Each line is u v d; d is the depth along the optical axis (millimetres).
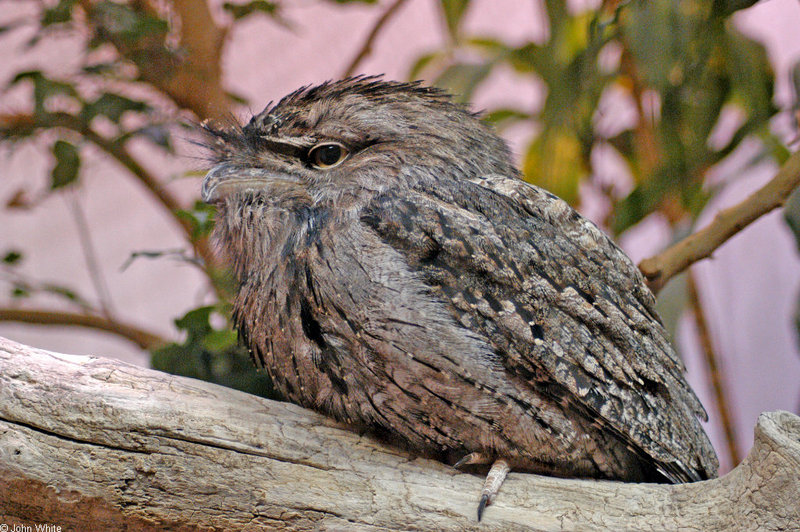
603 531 4473
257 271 4539
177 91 4785
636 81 4824
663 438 4512
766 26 5500
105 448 4484
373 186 4523
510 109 4949
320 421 4516
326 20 5148
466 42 4973
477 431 4496
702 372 6129
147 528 4484
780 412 4469
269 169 4543
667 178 4738
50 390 4492
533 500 4484
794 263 5875
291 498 4484
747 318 6000
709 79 4750
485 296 4492
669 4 4664
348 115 4535
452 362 4480
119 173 5301
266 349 4531
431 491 4488
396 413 4496
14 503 4480
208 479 4484
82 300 4836
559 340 4496
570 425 4500
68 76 4758
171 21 4789
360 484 4492
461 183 4535
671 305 4758
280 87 5277
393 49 5516
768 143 4777
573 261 4523
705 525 4469
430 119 4551
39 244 5438
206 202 4543
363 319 4484
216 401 4508
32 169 5113
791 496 4445
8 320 4840
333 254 4500
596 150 4867
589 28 4652
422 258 4496
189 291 5848
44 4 4770
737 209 4617
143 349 4867
